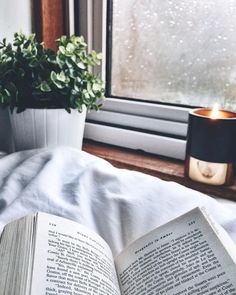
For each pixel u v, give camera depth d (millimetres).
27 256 357
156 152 784
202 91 746
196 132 603
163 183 547
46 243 379
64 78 610
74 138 687
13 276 339
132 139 809
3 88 616
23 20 749
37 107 624
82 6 808
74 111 655
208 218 413
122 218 497
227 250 366
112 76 852
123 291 385
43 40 766
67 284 342
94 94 673
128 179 555
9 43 674
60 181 559
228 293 330
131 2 775
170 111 773
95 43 835
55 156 595
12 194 525
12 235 397
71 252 382
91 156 630
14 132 673
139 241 427
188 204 506
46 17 760
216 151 597
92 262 385
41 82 610
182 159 750
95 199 524
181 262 378
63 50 631
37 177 537
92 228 486
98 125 857
